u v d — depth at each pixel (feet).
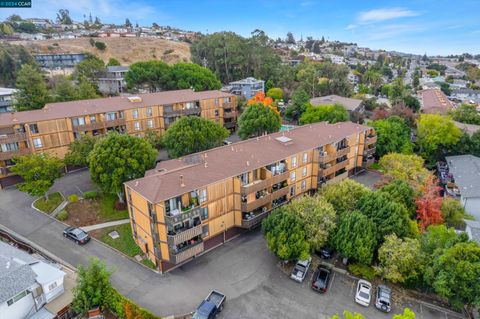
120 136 158.40
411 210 143.64
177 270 123.65
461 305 102.06
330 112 257.96
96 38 611.06
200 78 329.11
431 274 105.91
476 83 653.71
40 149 187.52
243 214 139.64
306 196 138.41
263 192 144.77
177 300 109.40
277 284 117.91
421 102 381.40
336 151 179.01
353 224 123.65
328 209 126.62
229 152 149.89
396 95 395.14
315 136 180.34
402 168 172.65
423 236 123.03
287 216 121.90
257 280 119.44
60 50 536.42
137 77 321.73
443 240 114.93
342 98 331.77
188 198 119.65
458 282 99.30
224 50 402.93
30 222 150.30
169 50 614.34
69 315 103.24
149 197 110.11
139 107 222.07
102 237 141.08
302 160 162.91
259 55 400.67
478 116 269.44
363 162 212.23
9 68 344.69
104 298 101.60
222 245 138.62
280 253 115.55
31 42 545.85
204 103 253.44
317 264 129.80
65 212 153.79
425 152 225.35
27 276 99.86
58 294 107.14
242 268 125.29
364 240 118.11
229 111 272.31
